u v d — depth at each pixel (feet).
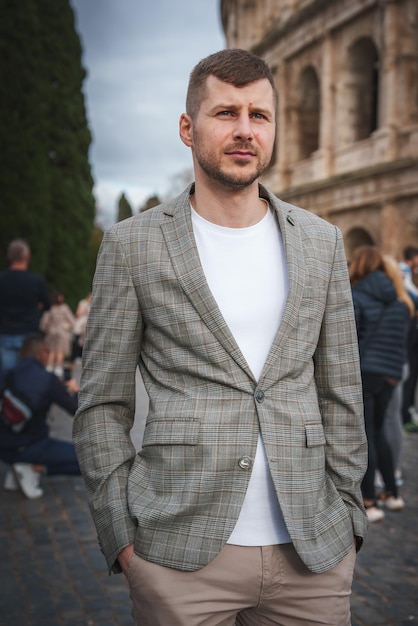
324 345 7.23
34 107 64.28
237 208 7.01
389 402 20.79
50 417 32.86
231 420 6.59
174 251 6.89
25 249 29.81
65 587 14.69
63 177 72.28
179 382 6.82
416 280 33.81
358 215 73.41
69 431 32.04
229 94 6.68
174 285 6.79
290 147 89.04
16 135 63.21
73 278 72.64
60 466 21.40
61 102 71.41
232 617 6.91
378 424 19.77
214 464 6.49
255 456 6.66
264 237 7.14
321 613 6.86
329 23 77.66
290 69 88.38
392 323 18.74
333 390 7.21
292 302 6.82
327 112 79.51
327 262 7.22
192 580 6.58
